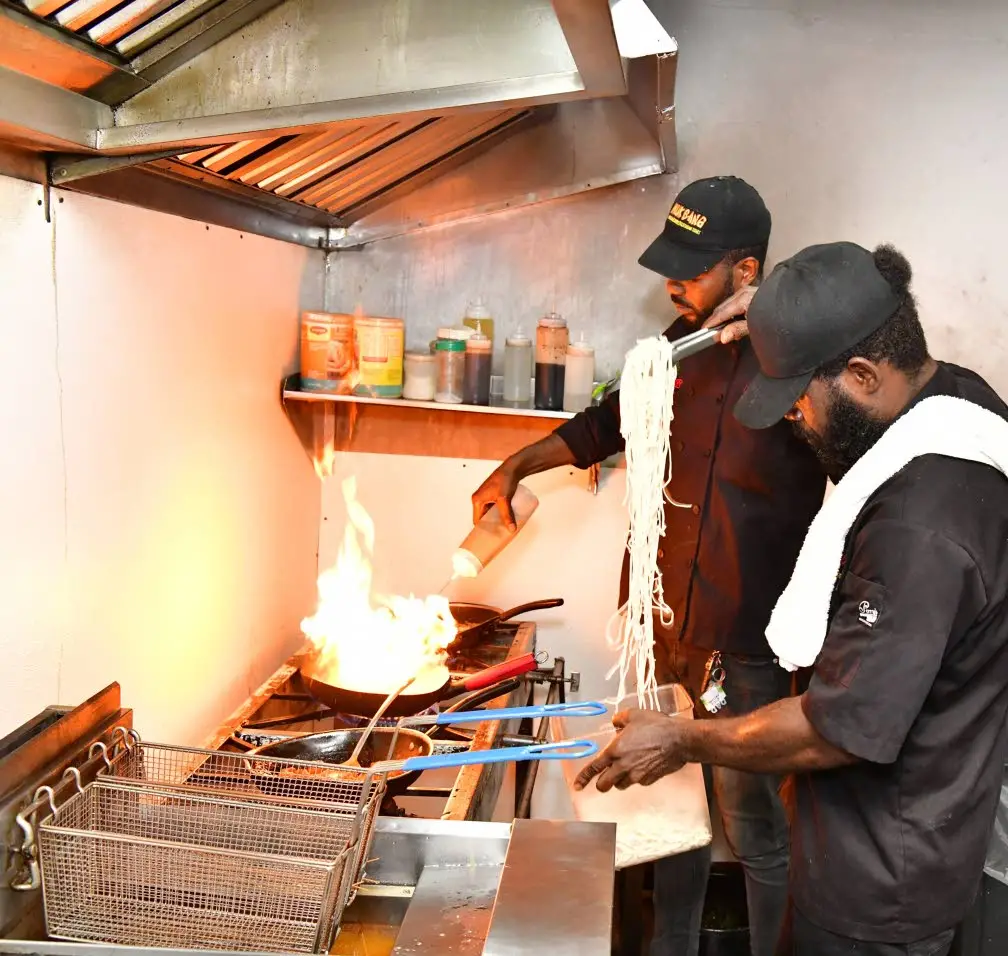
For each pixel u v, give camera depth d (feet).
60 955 3.85
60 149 4.94
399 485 10.16
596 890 4.50
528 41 4.85
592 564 10.03
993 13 8.87
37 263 5.04
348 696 6.89
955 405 4.93
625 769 5.28
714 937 9.12
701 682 8.56
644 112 7.79
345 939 4.81
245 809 4.66
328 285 9.91
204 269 7.06
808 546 5.21
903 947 5.23
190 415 6.97
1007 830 7.61
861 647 4.77
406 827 5.15
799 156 9.28
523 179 9.43
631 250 9.55
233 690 8.09
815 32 9.09
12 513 4.96
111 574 5.98
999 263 9.21
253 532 8.37
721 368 8.11
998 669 5.12
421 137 7.80
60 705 5.27
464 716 5.57
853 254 5.05
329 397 8.87
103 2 4.16
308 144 6.81
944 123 9.08
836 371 4.99
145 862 4.24
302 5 4.85
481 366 9.23
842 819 5.32
